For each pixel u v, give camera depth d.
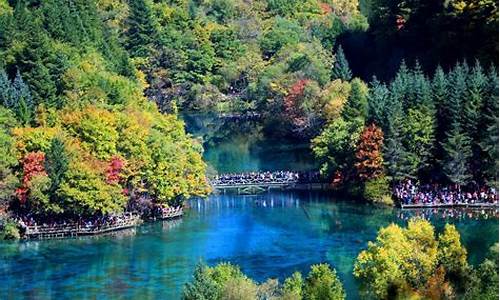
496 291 60.47
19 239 128.62
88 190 131.50
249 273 106.31
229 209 145.12
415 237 83.12
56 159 132.12
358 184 149.62
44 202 130.25
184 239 125.44
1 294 100.56
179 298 97.19
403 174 146.25
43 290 101.94
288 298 76.56
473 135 143.50
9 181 131.00
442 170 146.25
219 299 77.25
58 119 144.62
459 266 74.44
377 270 81.06
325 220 133.50
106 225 131.62
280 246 119.12
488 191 141.12
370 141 146.38
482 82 147.25
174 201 145.62
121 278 106.12
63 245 124.31
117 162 135.62
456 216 131.75
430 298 64.94
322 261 110.31
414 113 148.50
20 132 135.38
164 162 140.50
